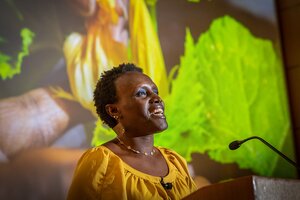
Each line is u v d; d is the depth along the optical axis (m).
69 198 1.67
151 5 4.18
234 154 4.41
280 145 4.75
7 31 3.37
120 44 3.89
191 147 4.17
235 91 4.57
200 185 4.14
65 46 3.59
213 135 4.32
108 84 1.88
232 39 4.67
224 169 4.32
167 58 4.18
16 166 3.21
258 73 4.78
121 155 1.78
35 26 3.49
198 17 4.48
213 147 4.30
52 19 3.58
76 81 3.59
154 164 1.81
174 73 4.20
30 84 3.38
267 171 4.58
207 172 4.21
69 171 3.42
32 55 3.43
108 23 3.86
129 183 1.68
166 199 1.71
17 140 3.25
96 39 3.76
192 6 4.46
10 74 3.31
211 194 1.41
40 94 3.41
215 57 4.51
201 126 4.27
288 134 4.84
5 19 3.38
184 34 4.35
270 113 4.76
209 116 4.34
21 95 3.33
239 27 4.75
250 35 4.82
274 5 5.11
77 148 3.49
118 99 1.85
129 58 3.93
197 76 4.34
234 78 4.60
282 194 1.37
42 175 3.30
